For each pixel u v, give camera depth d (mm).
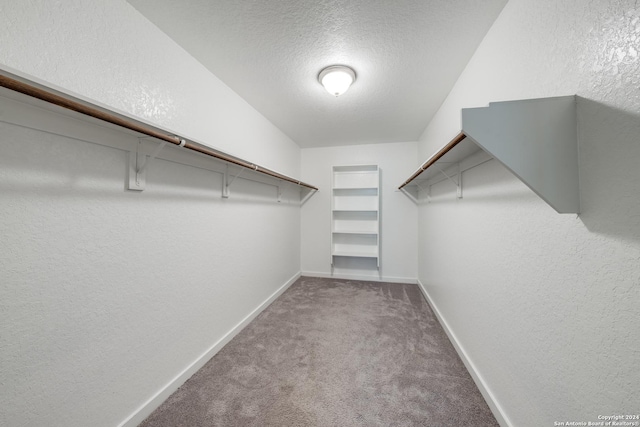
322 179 3684
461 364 1606
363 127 2818
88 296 970
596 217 661
